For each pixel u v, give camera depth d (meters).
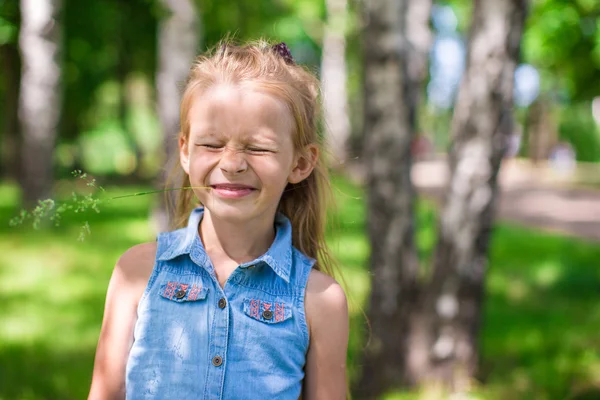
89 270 7.18
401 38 3.96
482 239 4.08
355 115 23.12
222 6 14.70
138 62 17.80
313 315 1.57
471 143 3.98
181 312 1.52
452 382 4.07
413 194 4.12
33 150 9.39
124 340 1.55
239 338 1.51
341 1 19.75
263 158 1.50
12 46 14.49
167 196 2.01
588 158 34.81
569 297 6.60
